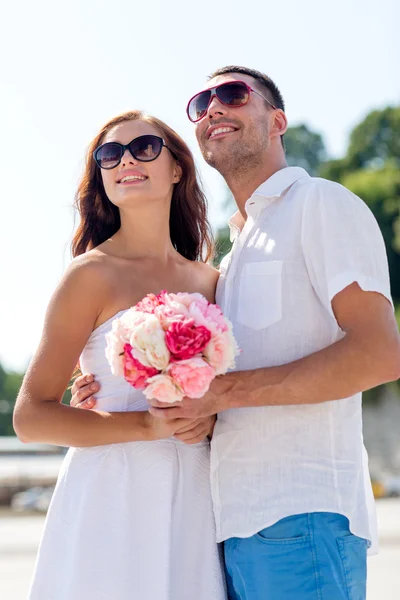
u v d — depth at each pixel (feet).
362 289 10.95
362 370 10.71
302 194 11.88
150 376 10.18
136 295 12.04
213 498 11.57
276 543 10.98
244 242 12.30
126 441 11.25
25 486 86.94
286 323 11.51
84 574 10.98
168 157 12.98
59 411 11.19
